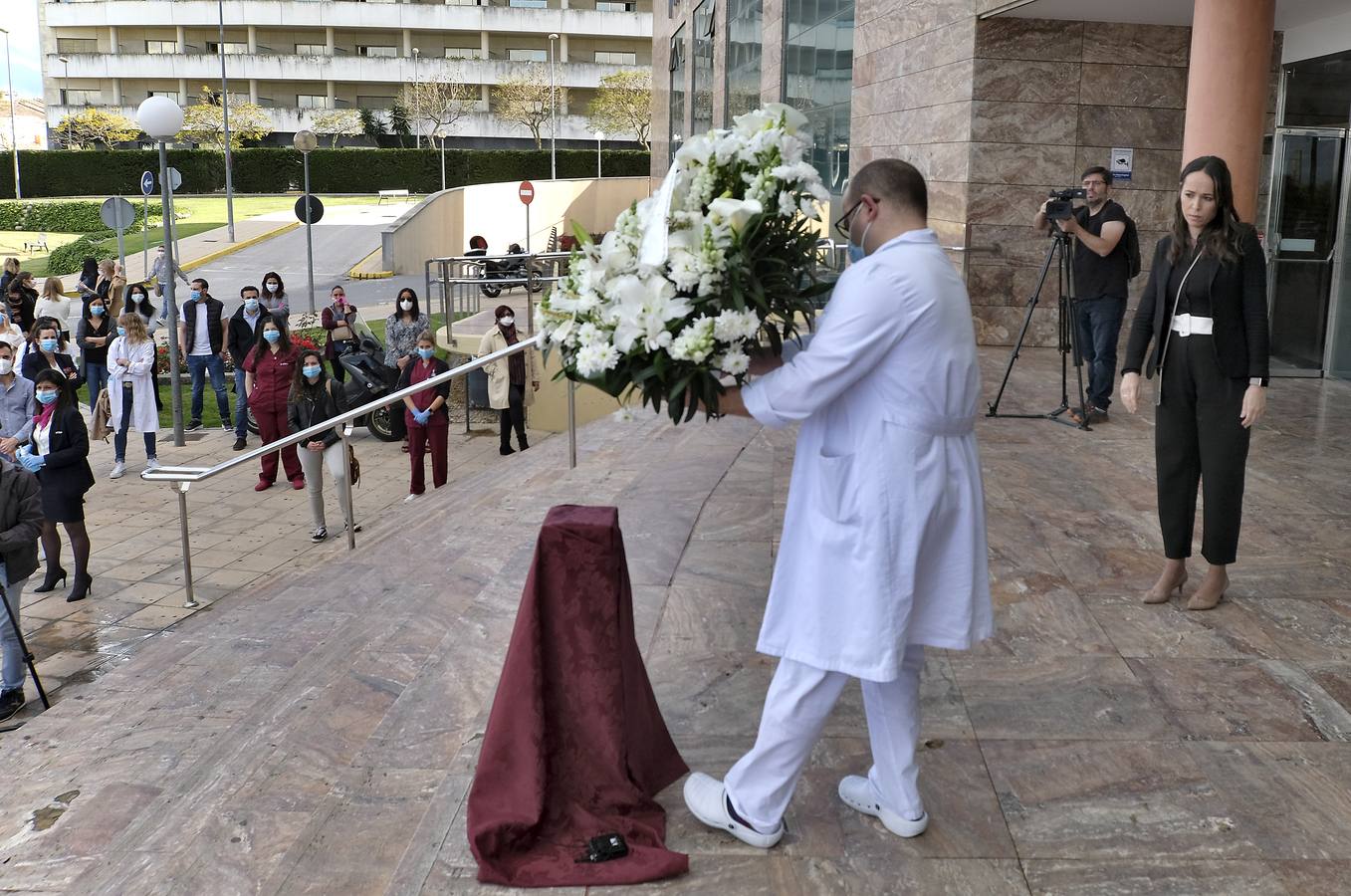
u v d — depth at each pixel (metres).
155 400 12.54
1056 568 4.90
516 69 76.12
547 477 7.16
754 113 2.75
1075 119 11.20
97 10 76.31
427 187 64.81
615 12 76.88
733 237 2.61
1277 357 10.32
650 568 4.98
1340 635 4.20
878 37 13.26
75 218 50.69
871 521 2.57
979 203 11.30
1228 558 4.35
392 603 5.21
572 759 2.99
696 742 3.44
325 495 11.52
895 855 2.85
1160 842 2.90
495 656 4.18
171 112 13.59
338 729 3.78
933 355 2.56
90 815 3.83
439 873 2.79
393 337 14.00
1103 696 3.71
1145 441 7.37
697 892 2.71
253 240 40.78
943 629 2.70
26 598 8.52
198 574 9.02
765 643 2.79
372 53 77.81
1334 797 3.11
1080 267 7.83
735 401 2.72
